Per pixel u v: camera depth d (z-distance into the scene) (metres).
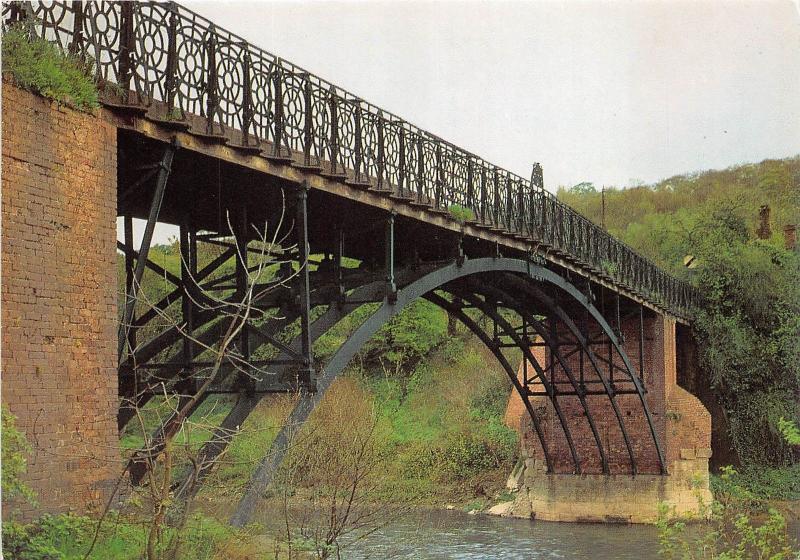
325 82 14.23
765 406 38.72
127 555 8.66
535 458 33.78
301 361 13.24
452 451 39.69
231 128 12.22
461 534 29.02
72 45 9.94
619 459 32.91
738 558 13.20
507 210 21.84
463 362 47.75
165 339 13.74
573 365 34.12
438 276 18.05
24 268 8.70
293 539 11.34
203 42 11.70
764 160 49.22
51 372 8.89
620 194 56.28
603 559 24.47
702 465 32.59
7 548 7.95
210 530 10.37
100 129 9.89
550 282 24.70
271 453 12.09
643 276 33.00
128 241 12.93
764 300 40.12
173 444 8.70
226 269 28.91
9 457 7.93
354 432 17.47
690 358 40.34
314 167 13.73
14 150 8.68
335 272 15.77
